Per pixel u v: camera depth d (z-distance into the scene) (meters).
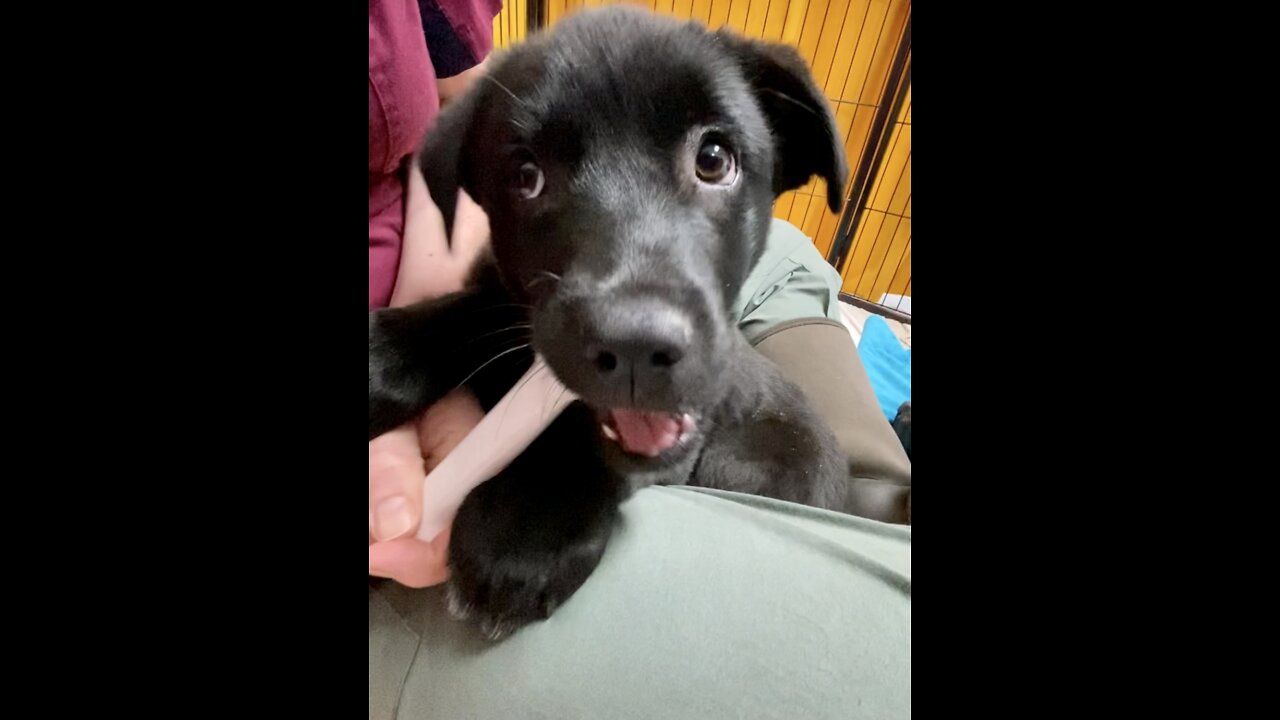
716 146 0.26
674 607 0.21
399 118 0.28
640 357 0.21
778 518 0.25
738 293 0.28
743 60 0.28
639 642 0.20
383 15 0.27
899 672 0.20
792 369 0.42
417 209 0.31
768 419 0.33
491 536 0.22
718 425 0.31
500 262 0.28
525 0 0.42
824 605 0.21
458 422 0.26
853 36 0.60
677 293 0.22
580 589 0.22
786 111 0.29
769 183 0.28
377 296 0.29
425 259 0.31
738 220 0.26
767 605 0.21
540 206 0.25
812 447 0.33
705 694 0.19
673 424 0.24
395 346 0.25
